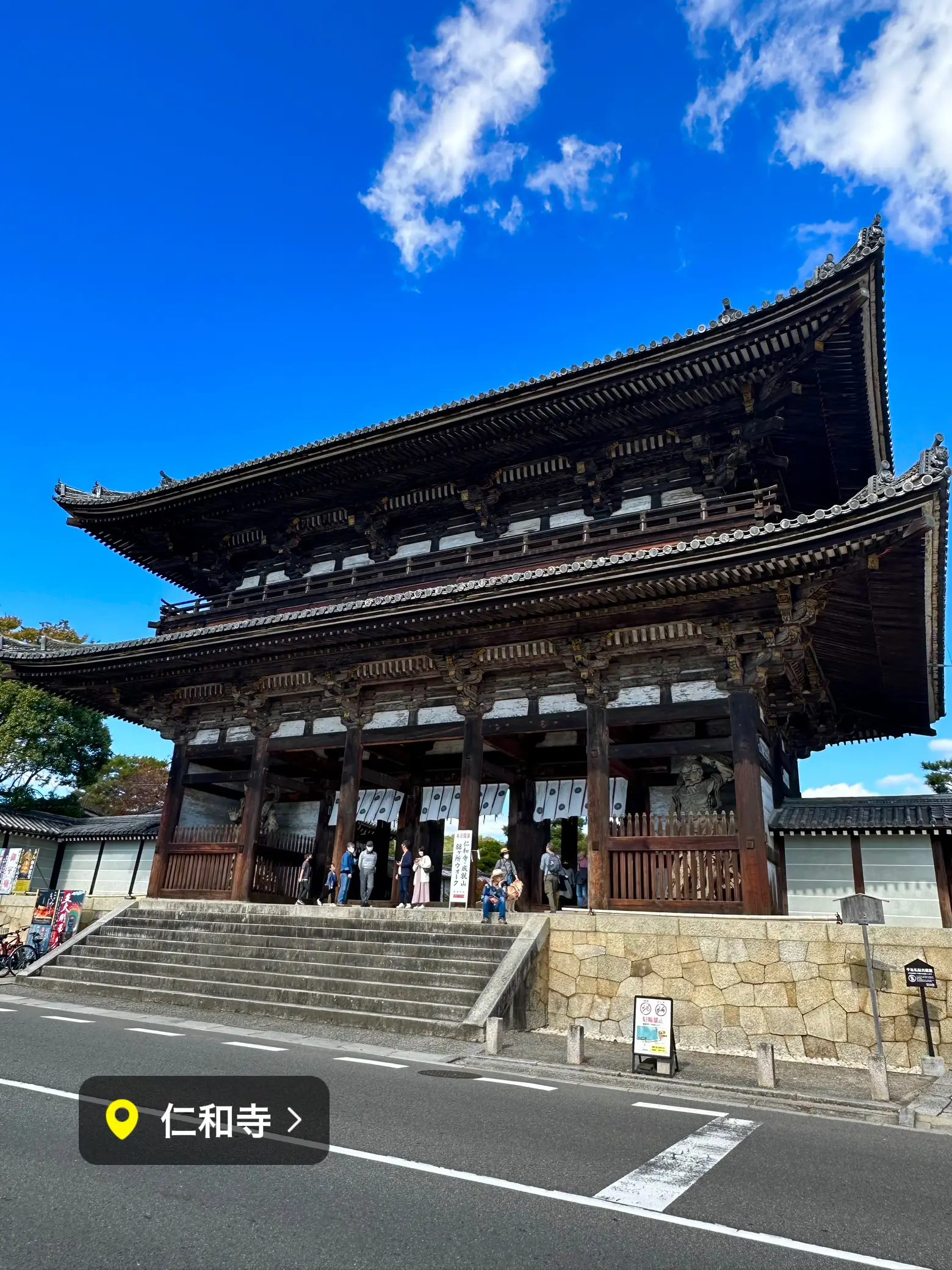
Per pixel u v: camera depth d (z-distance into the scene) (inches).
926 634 823.7
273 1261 213.0
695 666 826.8
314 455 1087.6
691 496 942.4
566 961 714.2
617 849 784.9
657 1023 525.0
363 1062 499.5
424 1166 297.4
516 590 803.4
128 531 1331.2
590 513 1007.0
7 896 1148.5
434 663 959.0
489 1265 216.7
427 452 1040.8
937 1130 409.4
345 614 909.2
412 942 775.7
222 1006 709.3
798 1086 496.7
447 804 1122.7
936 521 637.3
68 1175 270.8
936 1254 239.0
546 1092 446.9
